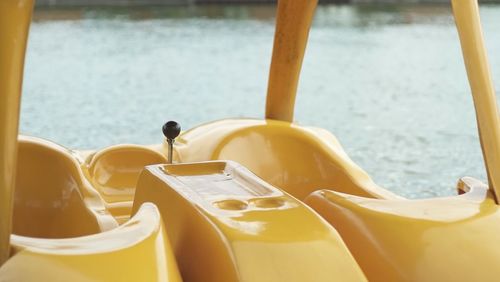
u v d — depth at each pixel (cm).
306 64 1367
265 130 318
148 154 322
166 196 239
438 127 814
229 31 1830
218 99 1038
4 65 203
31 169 285
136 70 1293
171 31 1830
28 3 204
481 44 251
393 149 701
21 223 284
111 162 321
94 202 281
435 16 2170
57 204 284
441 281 230
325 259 217
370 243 238
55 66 1322
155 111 949
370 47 1573
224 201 231
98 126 852
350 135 784
